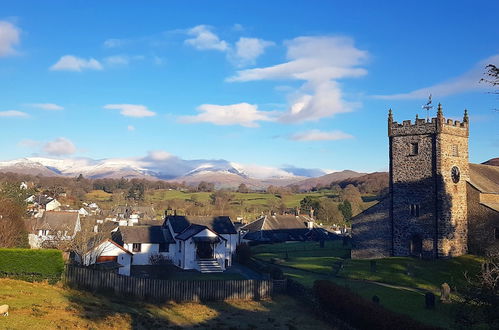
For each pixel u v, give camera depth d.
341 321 37.19
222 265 69.00
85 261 56.59
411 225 61.38
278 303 45.69
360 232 66.88
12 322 27.16
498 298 20.72
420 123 61.12
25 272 40.47
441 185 58.66
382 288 49.00
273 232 98.00
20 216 65.25
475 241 59.34
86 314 32.38
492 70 23.00
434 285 49.59
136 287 42.50
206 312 40.53
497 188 64.12
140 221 92.06
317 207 150.00
